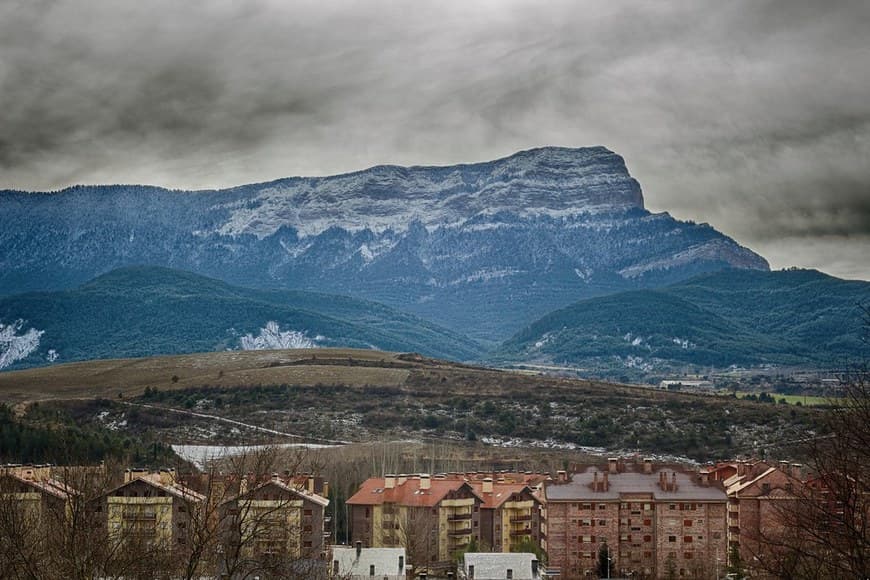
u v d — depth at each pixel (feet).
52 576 420.77
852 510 288.51
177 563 500.33
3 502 449.48
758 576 380.58
